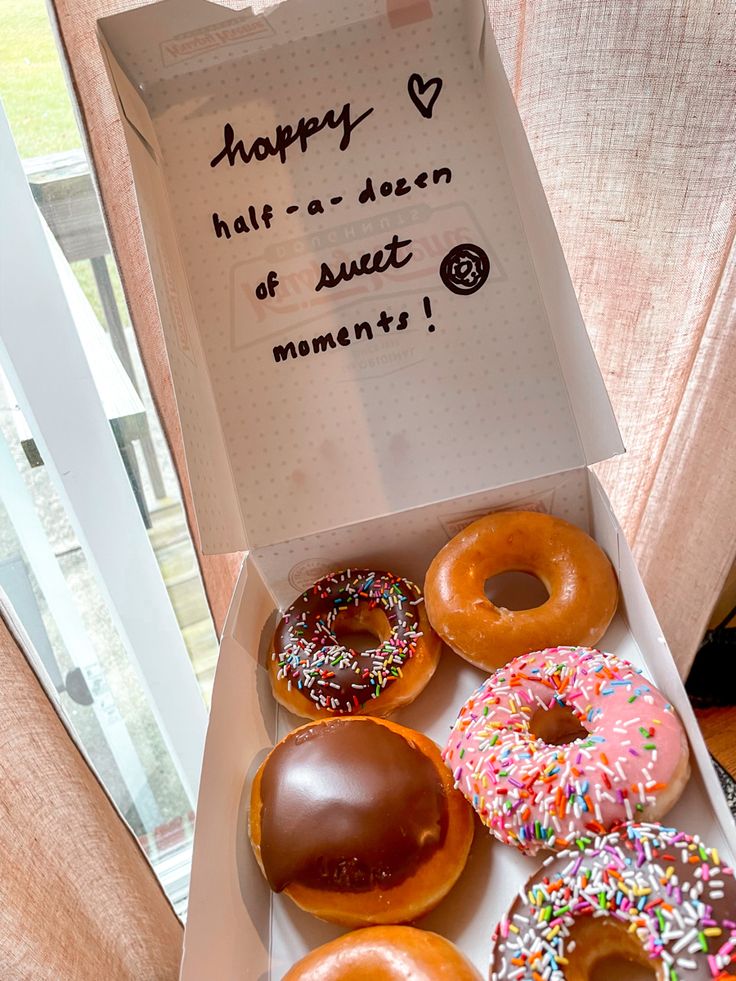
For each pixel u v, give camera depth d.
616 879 0.23
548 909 0.24
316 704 0.33
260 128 0.32
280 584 0.38
